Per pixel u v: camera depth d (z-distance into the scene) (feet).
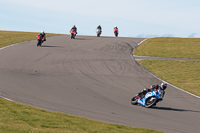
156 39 304.30
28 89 92.89
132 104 87.25
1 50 177.06
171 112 81.05
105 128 53.88
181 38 315.99
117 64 166.30
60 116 60.29
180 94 112.88
